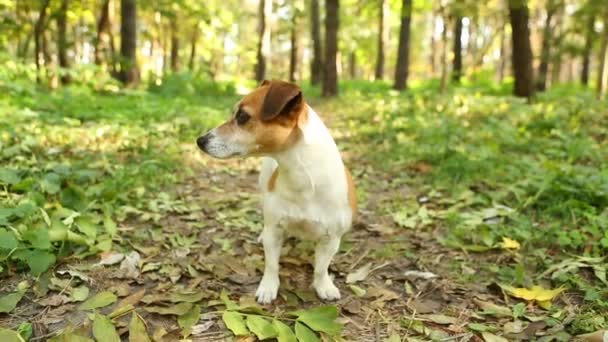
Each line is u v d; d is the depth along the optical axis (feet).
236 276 3.69
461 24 21.56
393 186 5.71
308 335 3.00
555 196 4.78
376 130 8.47
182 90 14.05
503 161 6.01
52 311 3.18
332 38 15.25
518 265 3.65
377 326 3.21
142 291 3.34
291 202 3.19
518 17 12.14
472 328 3.12
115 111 8.82
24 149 5.70
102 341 2.83
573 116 8.39
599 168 5.75
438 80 19.71
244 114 2.99
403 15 16.99
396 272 3.85
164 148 6.68
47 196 4.50
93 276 3.55
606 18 11.78
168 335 3.00
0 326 3.02
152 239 4.17
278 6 25.07
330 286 3.51
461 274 3.77
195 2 20.27
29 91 8.92
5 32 12.64
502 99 10.93
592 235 4.15
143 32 23.79
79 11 14.49
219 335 3.04
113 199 4.64
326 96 15.44
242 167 6.44
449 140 7.09
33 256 3.43
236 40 33.14
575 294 3.46
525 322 3.18
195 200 5.09
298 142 3.02
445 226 4.62
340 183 3.22
